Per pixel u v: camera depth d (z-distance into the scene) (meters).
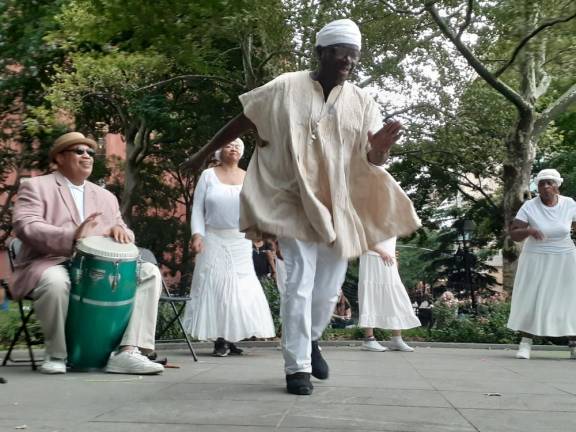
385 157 4.28
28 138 22.16
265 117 4.30
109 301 5.14
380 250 8.92
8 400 3.81
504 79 19.02
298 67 16.23
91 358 5.26
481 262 28.39
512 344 10.96
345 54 4.21
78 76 16.30
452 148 20.41
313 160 4.23
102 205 5.73
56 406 3.59
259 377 5.08
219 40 18.92
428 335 11.77
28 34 14.41
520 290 8.36
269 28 15.06
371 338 9.14
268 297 10.65
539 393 4.39
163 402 3.74
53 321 5.17
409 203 4.39
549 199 8.38
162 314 9.58
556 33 13.23
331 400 3.87
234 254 7.55
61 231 5.12
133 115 21.25
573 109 20.69
